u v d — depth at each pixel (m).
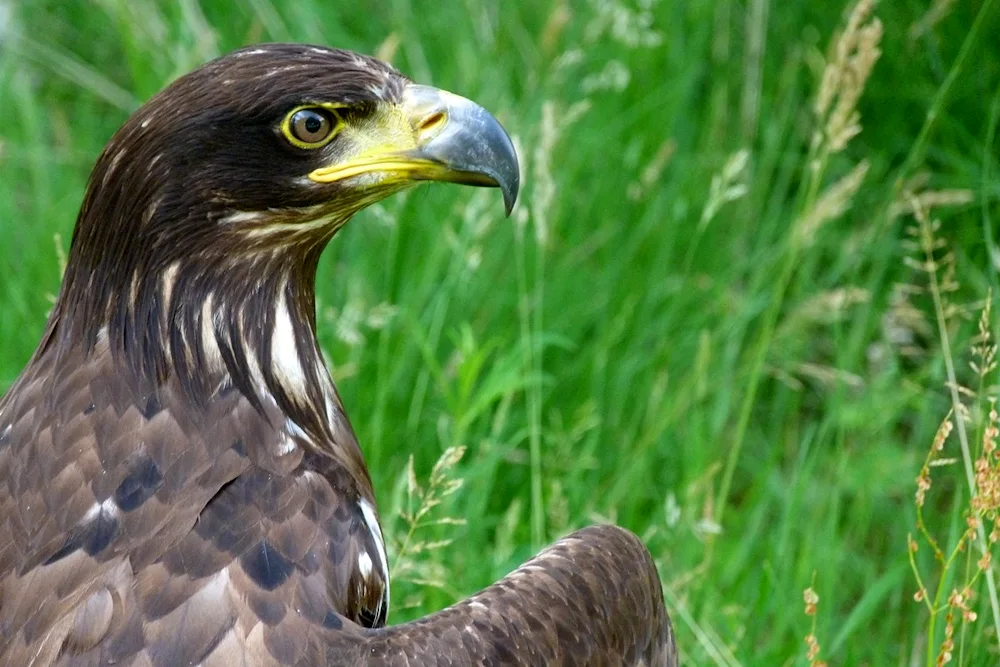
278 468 6.39
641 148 12.52
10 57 13.64
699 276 11.93
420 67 12.98
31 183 12.81
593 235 11.89
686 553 9.69
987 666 8.38
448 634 5.94
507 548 9.52
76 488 6.16
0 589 6.02
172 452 6.27
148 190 6.37
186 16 12.84
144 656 5.73
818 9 13.07
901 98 12.61
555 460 10.31
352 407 10.53
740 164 10.77
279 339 6.79
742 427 9.75
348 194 6.86
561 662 6.12
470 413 9.54
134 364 6.39
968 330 10.98
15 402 6.53
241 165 6.50
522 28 13.09
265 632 5.82
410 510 8.55
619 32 12.34
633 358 11.39
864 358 11.77
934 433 11.04
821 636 9.17
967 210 11.92
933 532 10.33
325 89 6.64
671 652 7.11
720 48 13.18
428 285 10.92
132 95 13.78
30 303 11.07
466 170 7.03
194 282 6.50
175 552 5.98
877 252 11.91
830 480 10.46
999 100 10.98
